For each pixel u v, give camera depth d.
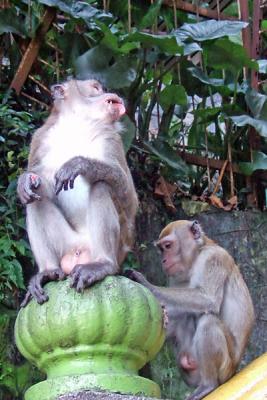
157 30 3.43
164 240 2.60
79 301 1.75
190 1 3.56
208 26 3.17
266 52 3.60
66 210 2.08
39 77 3.18
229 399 1.66
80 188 2.08
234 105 3.29
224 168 3.32
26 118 2.97
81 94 2.24
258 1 3.45
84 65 3.06
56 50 3.19
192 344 2.43
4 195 2.85
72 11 3.11
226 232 3.16
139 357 1.78
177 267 2.57
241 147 3.41
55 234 2.05
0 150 2.94
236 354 2.46
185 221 2.62
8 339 2.68
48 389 1.73
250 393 1.66
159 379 2.84
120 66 3.08
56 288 1.78
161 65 3.26
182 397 2.82
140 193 3.14
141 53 3.14
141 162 3.21
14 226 2.81
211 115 3.35
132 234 2.14
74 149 2.16
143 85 3.19
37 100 3.14
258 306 3.05
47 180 2.12
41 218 2.05
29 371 2.67
